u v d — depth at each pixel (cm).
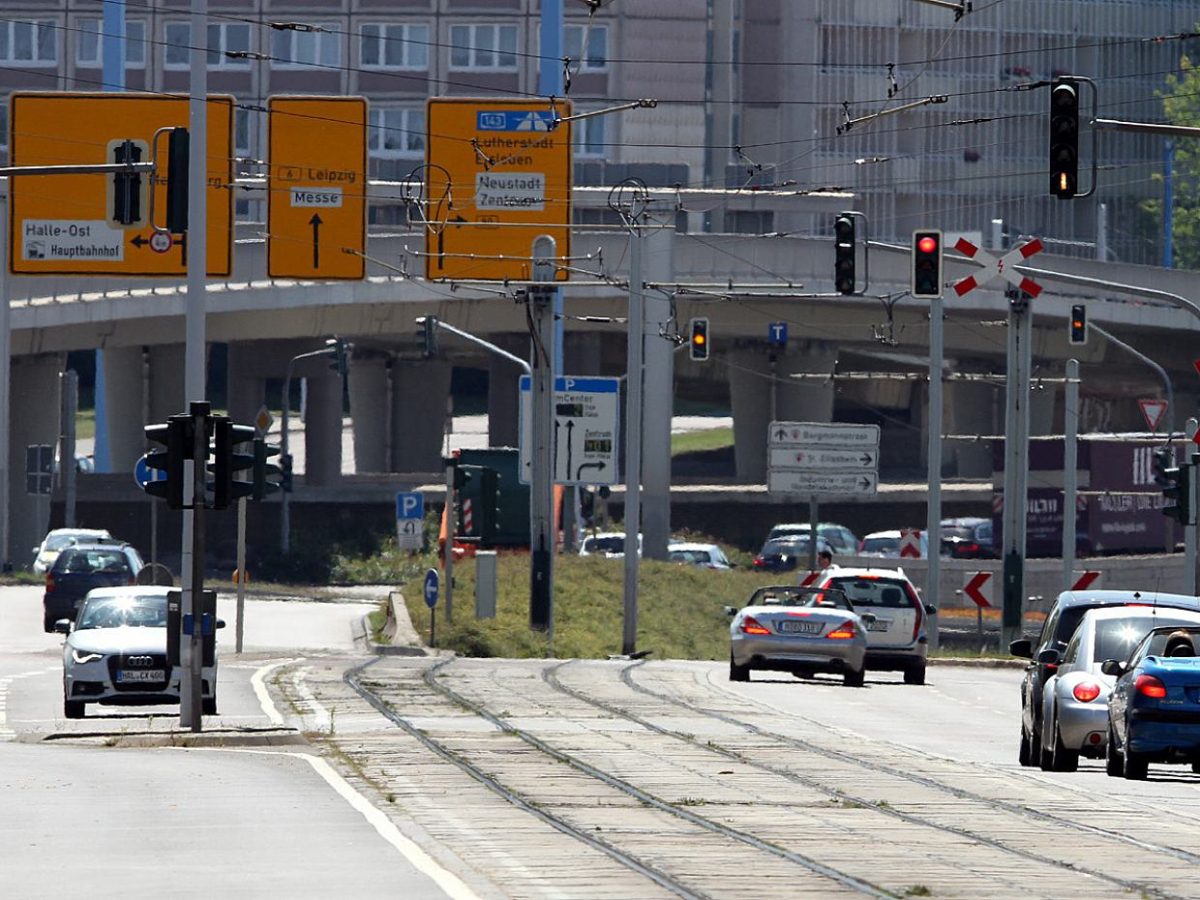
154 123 15688
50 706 10481
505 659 14600
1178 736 6750
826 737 8538
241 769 7062
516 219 15625
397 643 15538
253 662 13650
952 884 4397
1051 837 5325
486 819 5572
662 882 4362
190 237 9669
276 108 15350
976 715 10456
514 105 15588
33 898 4078
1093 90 9612
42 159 15688
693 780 6706
